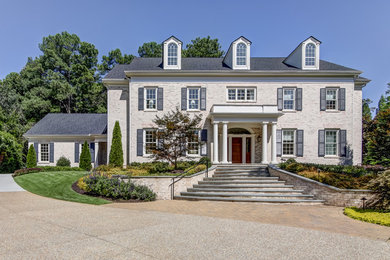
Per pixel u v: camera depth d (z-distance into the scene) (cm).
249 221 835
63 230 690
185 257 511
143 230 701
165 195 1348
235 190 1342
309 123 2070
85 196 1248
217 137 1925
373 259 517
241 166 1778
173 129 1700
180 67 2123
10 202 1091
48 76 4319
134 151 2084
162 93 2088
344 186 1202
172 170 1709
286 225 793
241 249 562
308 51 2122
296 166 1614
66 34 4700
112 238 626
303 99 2088
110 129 2167
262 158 1942
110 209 1002
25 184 1553
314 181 1259
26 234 650
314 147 2067
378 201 985
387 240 641
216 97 2095
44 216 852
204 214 944
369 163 2244
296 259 511
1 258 494
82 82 4325
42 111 3981
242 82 2095
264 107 1952
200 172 1543
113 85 2191
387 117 1748
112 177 1376
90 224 757
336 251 559
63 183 1527
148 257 508
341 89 2073
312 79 2089
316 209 1070
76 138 2539
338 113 2075
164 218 855
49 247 558
